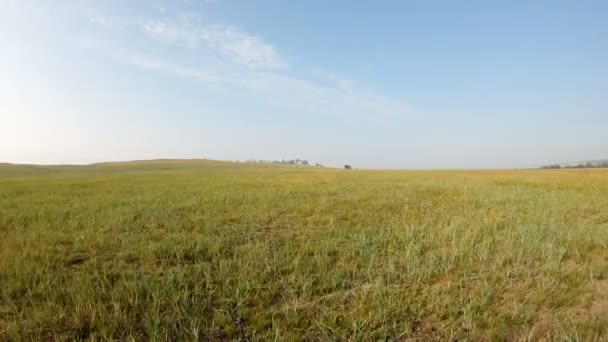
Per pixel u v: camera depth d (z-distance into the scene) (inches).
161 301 135.4
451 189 647.1
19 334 113.2
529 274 167.6
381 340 112.3
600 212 348.8
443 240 231.0
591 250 210.8
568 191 586.6
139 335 113.6
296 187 717.9
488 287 149.1
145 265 188.2
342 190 633.6
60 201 463.2
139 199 481.4
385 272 174.1
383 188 682.2
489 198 481.1
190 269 179.6
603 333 113.7
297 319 124.4
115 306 128.5
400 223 297.1
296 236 260.4
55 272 173.5
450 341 112.1
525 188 662.5
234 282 159.8
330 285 155.6
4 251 203.8
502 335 112.3
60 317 121.8
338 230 271.7
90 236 248.5
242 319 126.4
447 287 152.6
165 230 278.8
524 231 250.8
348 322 121.9
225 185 790.5
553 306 134.6
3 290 144.8
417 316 127.6
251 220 319.6
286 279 164.7
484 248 208.2
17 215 342.3
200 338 114.8
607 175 1259.8
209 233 264.1
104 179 1093.1
